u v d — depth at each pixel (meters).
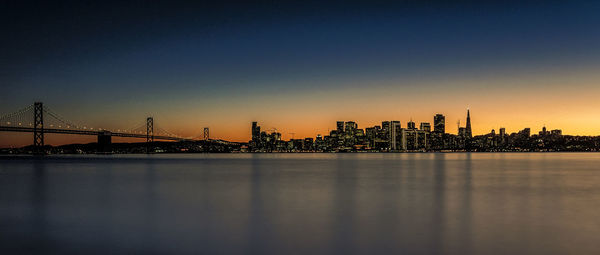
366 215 22.44
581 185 41.41
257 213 23.16
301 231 18.30
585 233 17.75
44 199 29.66
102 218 21.48
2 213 23.27
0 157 155.50
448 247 15.54
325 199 29.59
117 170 73.62
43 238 16.92
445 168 82.62
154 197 30.88
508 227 19.06
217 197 30.86
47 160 136.62
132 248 15.40
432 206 25.94
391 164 106.50
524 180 48.53
